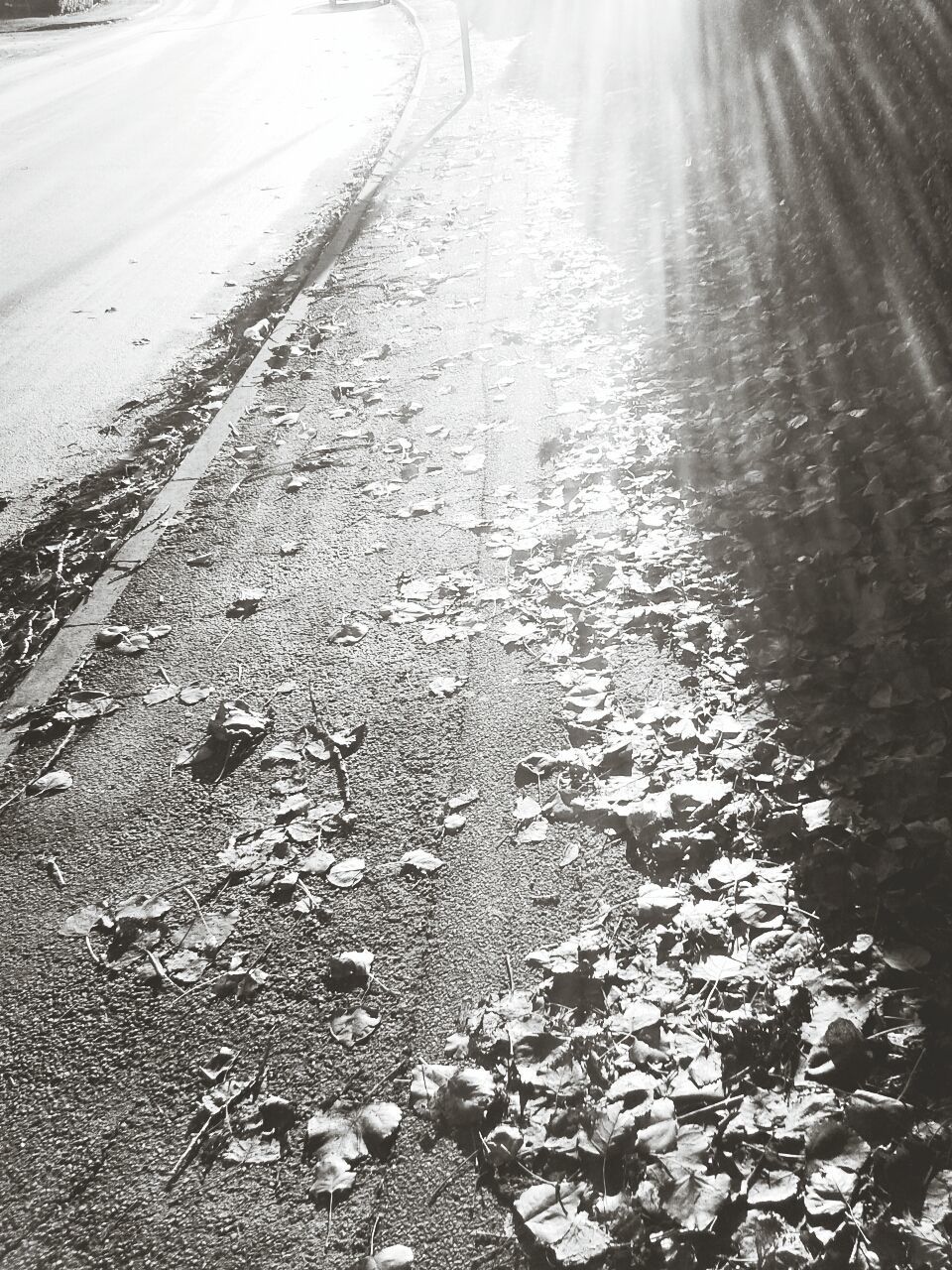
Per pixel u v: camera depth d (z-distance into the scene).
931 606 3.40
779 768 3.02
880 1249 1.86
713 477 4.66
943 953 2.38
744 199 7.65
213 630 4.28
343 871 2.98
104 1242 2.14
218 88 19.53
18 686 4.10
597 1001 2.47
